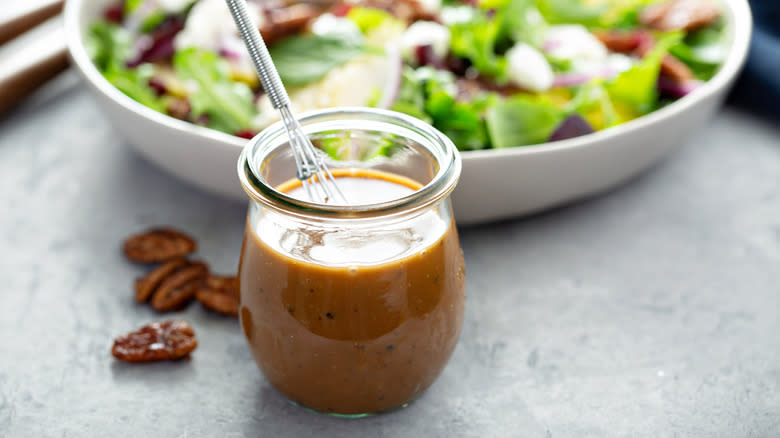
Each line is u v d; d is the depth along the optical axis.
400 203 0.46
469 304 0.57
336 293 0.48
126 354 0.54
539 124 0.61
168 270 0.58
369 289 0.48
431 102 0.61
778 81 0.69
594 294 0.58
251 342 0.50
